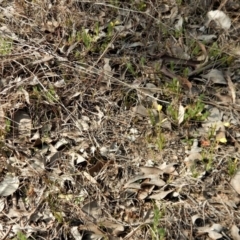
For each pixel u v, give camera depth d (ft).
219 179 2.88
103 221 2.69
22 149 3.01
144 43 3.62
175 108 3.17
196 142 3.04
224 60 3.48
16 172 2.90
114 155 2.99
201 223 2.68
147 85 3.33
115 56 3.54
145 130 3.12
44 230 2.64
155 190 2.81
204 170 2.91
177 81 3.25
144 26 3.75
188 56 3.50
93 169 2.91
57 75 3.33
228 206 2.75
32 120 3.15
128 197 2.80
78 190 2.83
